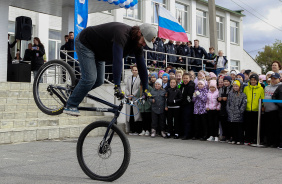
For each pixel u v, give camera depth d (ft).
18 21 35.68
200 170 15.65
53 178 13.76
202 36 76.18
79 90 13.32
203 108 27.22
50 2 37.96
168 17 40.32
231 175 14.67
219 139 28.02
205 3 75.66
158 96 28.55
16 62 36.55
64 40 39.75
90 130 13.99
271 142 24.40
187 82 28.12
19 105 27.17
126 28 12.53
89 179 13.79
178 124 28.07
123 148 13.20
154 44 38.52
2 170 14.97
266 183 13.35
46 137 24.56
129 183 13.24
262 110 25.00
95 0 36.17
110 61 13.57
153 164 16.90
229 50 84.33
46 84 16.25
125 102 13.30
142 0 61.52
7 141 22.30
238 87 25.04
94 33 12.89
